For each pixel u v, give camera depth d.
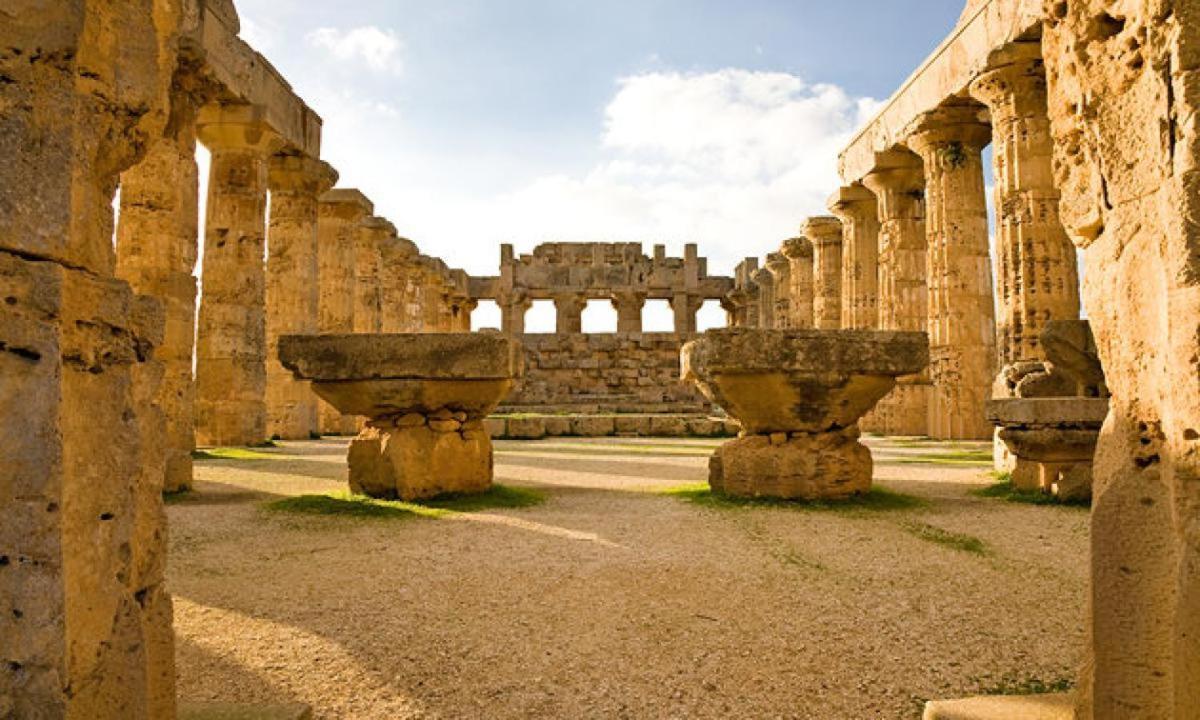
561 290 39.84
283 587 4.62
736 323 41.69
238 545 5.81
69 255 1.92
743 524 6.49
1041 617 4.01
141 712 2.18
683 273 39.78
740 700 3.03
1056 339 8.03
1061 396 8.84
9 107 1.81
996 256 12.64
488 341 7.48
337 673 3.28
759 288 35.19
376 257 24.67
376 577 4.84
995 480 9.37
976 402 15.11
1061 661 3.40
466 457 8.04
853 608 4.16
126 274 11.22
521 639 3.69
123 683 2.11
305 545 5.79
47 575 1.78
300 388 18.22
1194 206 1.95
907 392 18.12
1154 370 2.20
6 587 1.75
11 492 1.76
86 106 2.01
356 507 7.32
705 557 5.31
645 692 3.10
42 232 1.85
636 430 19.70
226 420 14.93
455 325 40.66
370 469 7.87
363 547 5.71
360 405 7.70
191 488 8.83
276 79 15.38
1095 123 2.40
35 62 1.86
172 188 11.53
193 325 11.86
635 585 4.61
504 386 8.03
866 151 18.33
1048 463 7.96
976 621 3.94
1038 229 12.05
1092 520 2.36
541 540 5.92
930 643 3.63
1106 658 2.26
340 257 20.94
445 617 4.02
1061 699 2.88
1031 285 12.06
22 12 1.84
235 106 14.28
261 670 3.30
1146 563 2.18
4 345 1.77
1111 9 2.31
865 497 7.74
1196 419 1.94
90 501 2.01
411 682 3.19
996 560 5.24
